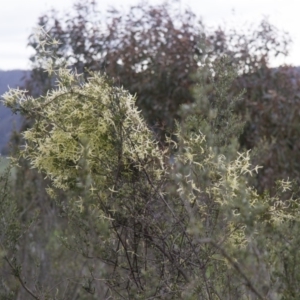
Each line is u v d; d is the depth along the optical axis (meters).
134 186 4.41
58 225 7.44
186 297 3.93
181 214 4.32
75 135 4.44
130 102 4.46
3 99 4.43
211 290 4.21
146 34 11.89
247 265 3.84
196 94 4.19
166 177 4.44
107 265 4.91
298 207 4.28
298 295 3.61
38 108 4.47
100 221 4.32
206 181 4.05
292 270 3.68
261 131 10.70
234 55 11.41
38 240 7.25
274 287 3.75
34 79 11.28
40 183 7.99
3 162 5.90
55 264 6.65
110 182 4.45
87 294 5.43
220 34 11.53
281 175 10.27
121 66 11.81
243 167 4.14
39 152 4.62
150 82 11.53
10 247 5.58
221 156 4.15
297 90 11.09
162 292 4.33
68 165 4.50
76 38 11.96
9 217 5.67
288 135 10.62
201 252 4.20
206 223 4.22
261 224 4.11
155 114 11.57
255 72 11.36
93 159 4.41
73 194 4.41
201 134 4.30
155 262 4.45
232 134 5.27
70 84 4.50
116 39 12.00
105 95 4.40
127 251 4.50
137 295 4.12
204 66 4.53
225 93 5.29
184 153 4.10
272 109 10.77
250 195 4.22
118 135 4.36
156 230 4.39
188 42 11.54
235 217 3.89
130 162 4.46
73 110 4.46
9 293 5.49
